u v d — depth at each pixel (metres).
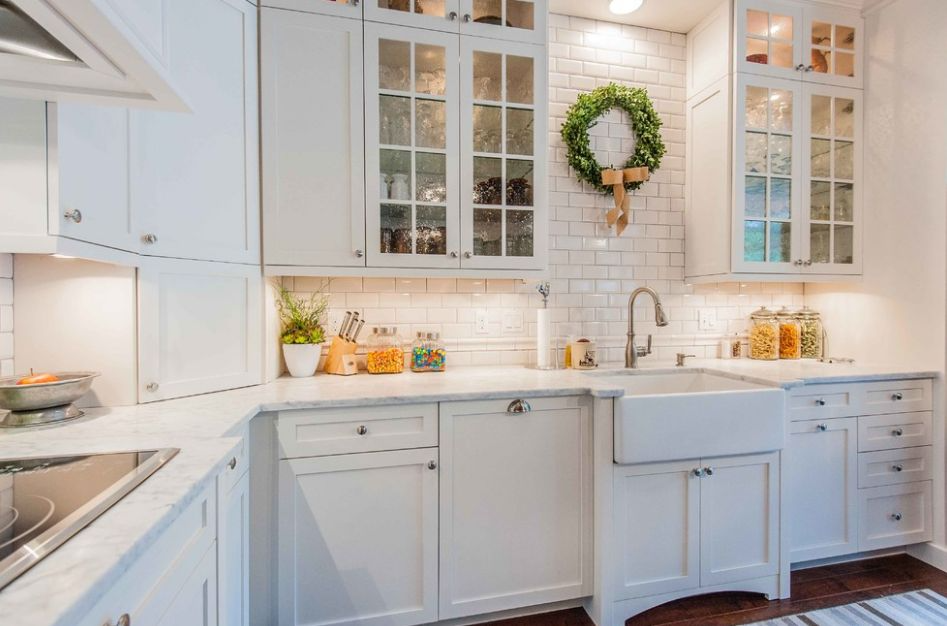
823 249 2.30
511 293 2.30
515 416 1.64
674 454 1.67
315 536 1.49
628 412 1.63
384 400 1.52
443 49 1.86
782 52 2.23
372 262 1.80
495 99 1.93
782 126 2.23
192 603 0.83
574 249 2.37
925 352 2.12
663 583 1.70
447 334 2.23
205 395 1.55
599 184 2.32
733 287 2.58
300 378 1.90
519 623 1.68
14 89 0.96
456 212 1.87
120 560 0.56
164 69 0.93
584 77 2.36
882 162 2.27
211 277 1.59
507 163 1.94
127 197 1.30
